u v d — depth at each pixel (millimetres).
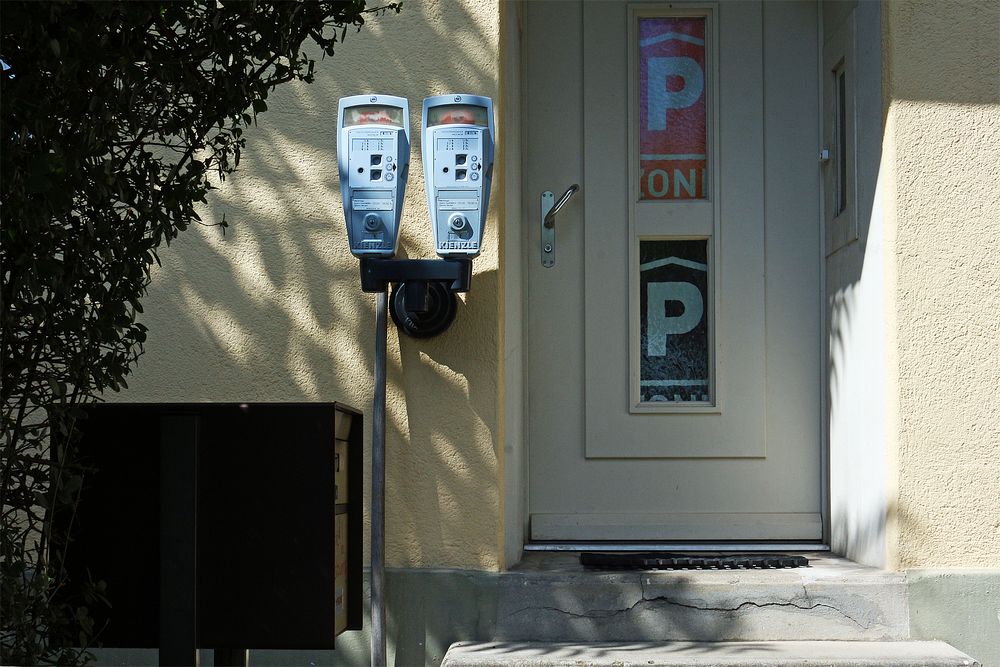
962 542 3412
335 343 3516
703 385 4152
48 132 2027
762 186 4141
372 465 3340
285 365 3520
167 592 2326
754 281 4125
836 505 3953
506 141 3656
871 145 3613
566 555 3955
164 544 2334
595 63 4164
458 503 3441
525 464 4090
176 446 2350
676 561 3580
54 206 1966
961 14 3484
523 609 3404
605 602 3400
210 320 3527
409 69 3529
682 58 4195
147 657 3449
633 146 4145
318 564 2385
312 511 2391
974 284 3449
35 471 2164
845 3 3863
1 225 1943
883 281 3488
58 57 1936
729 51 4168
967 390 3434
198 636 2375
